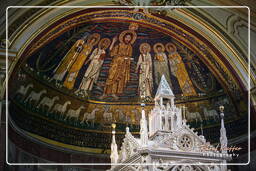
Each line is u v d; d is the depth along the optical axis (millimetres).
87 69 18797
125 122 19766
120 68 19438
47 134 17641
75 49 17922
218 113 18938
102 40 18438
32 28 14625
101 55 18844
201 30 17406
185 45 18391
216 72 18328
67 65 18031
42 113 17516
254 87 16750
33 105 17094
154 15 17359
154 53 19297
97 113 19438
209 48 17750
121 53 19109
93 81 19141
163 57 19344
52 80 17703
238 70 17234
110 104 19609
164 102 19625
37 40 14945
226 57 17422
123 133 19594
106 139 19344
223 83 18297
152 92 19812
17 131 15914
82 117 19078
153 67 19609
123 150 13727
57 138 18016
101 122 19469
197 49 18234
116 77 19500
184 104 19500
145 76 19703
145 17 17484
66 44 17375
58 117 18188
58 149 17938
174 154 12602
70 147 18375
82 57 18375
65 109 18422
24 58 14656
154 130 13750
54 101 17938
